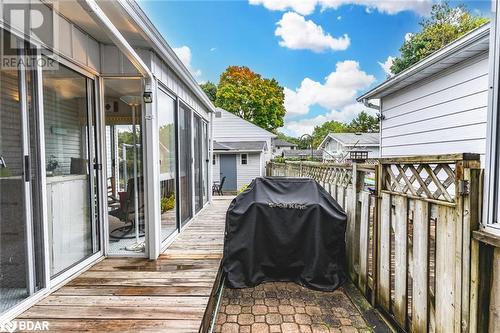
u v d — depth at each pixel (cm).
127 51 266
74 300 239
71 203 292
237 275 337
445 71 505
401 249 244
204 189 749
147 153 342
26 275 227
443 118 512
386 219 267
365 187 362
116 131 498
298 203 337
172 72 434
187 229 491
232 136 1795
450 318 186
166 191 414
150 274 294
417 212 222
